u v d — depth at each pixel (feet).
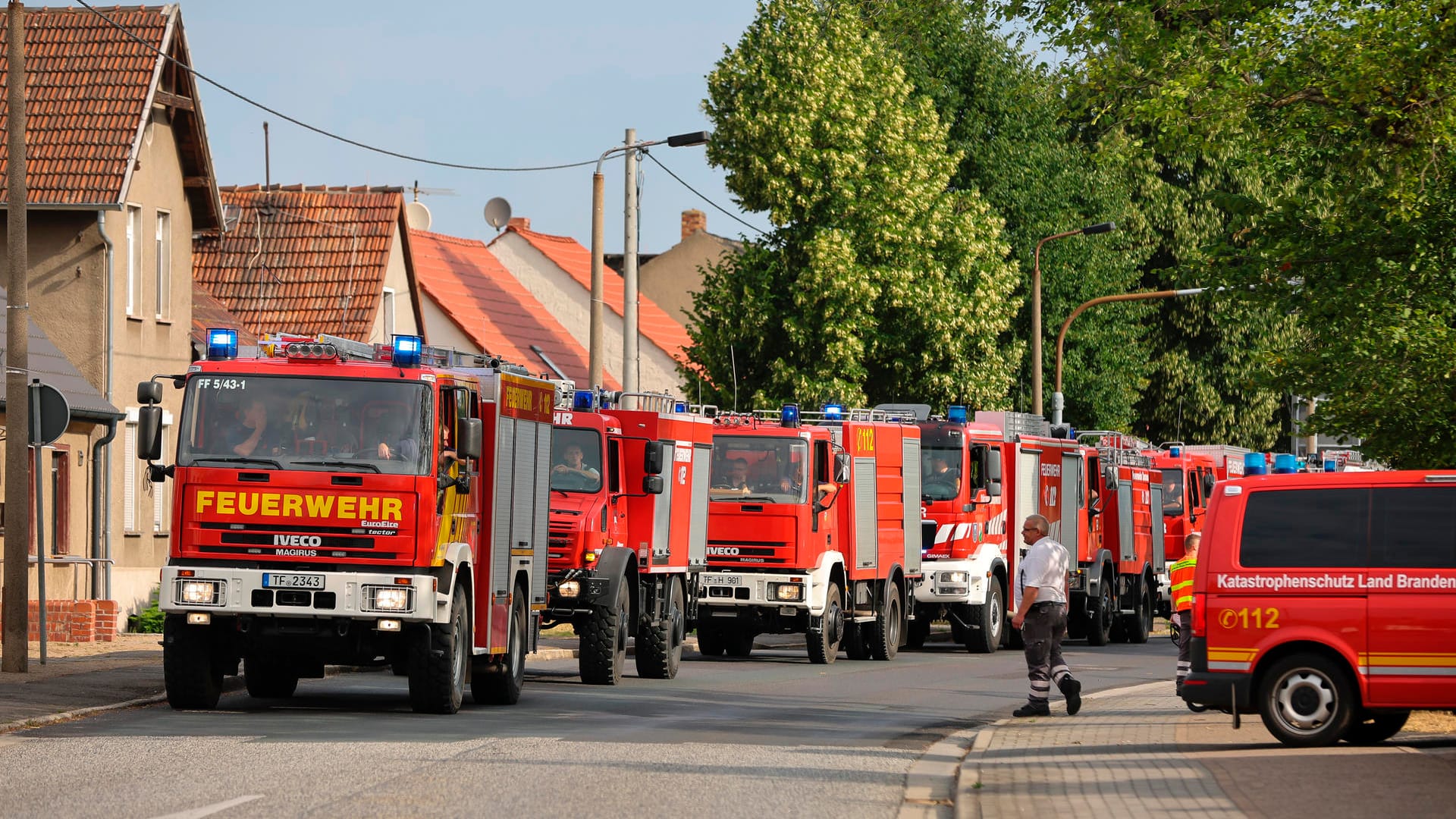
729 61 264.11
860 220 261.65
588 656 128.06
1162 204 338.54
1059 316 323.57
